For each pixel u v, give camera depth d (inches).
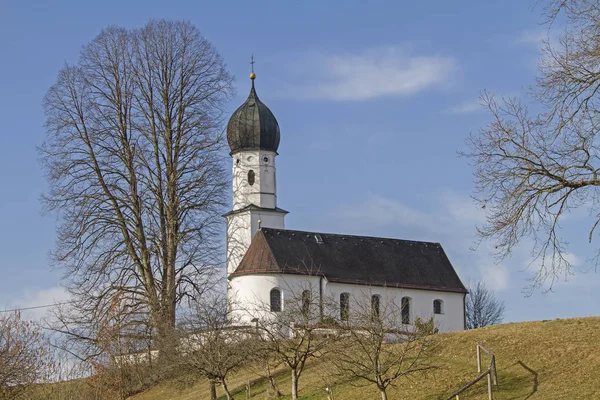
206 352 1988.2
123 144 2640.3
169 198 2628.0
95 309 2442.2
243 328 2129.7
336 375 1729.8
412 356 1875.0
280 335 2014.0
